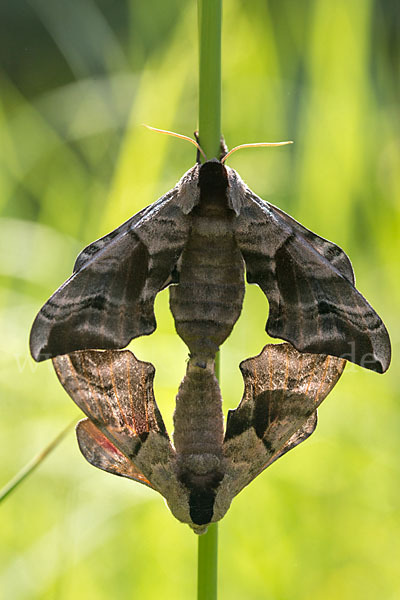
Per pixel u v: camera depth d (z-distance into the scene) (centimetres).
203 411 60
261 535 73
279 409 60
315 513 74
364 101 78
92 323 59
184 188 60
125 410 60
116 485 73
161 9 81
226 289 60
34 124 96
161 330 76
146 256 60
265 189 86
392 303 79
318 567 72
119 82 87
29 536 72
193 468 59
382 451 75
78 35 87
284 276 60
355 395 76
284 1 81
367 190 80
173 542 72
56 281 88
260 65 82
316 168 78
